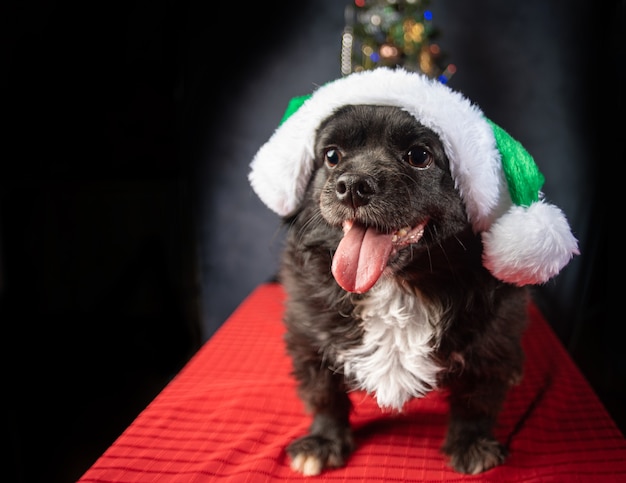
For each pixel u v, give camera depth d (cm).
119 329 84
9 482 62
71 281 81
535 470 38
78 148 80
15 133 74
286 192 41
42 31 74
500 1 86
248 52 90
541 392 49
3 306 73
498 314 38
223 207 94
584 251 85
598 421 44
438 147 37
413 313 38
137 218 86
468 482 37
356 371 39
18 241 75
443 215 38
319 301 39
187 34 89
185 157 92
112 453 40
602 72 84
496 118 90
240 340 61
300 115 40
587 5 84
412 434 43
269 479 37
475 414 40
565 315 85
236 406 47
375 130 38
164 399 48
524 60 87
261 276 96
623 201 75
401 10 79
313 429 42
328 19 89
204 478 37
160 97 87
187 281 95
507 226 35
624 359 73
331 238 39
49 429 68
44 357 75
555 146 88
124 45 83
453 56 89
